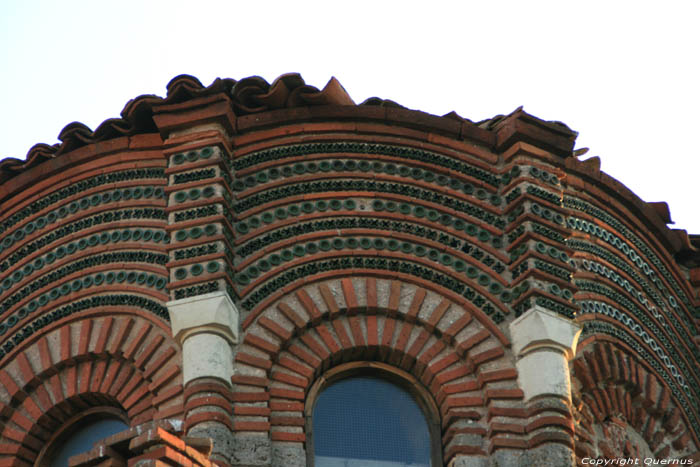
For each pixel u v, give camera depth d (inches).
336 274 893.8
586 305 938.1
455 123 944.3
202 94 923.4
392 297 892.0
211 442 698.2
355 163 931.3
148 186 937.5
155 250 911.7
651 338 967.0
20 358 911.7
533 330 872.3
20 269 946.1
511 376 866.8
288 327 872.9
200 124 923.4
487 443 852.6
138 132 951.0
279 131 933.8
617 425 922.7
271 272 888.9
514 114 944.9
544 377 859.4
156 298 893.8
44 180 964.6
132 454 679.1
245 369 852.6
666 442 948.0
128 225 928.3
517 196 924.6
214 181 901.2
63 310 916.0
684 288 1027.3
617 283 966.4
